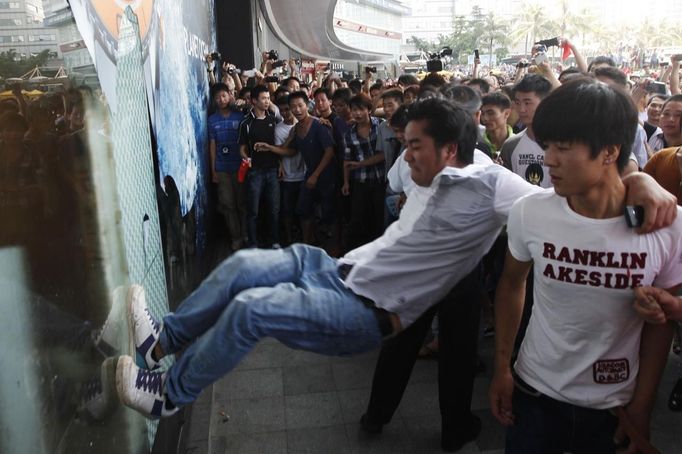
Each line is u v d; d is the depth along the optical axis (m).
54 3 1.35
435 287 1.95
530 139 3.17
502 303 1.75
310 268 1.90
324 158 5.61
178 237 3.39
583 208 1.43
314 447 2.76
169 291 2.92
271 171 5.79
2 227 1.04
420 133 1.93
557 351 1.56
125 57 2.11
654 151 4.66
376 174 5.16
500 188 1.92
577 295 1.47
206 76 6.62
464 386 2.61
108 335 1.70
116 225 1.82
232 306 1.68
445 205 1.90
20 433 1.09
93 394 1.55
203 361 1.66
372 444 2.78
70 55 1.46
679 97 3.19
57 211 1.32
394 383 2.70
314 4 17.48
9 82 1.09
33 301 1.17
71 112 1.45
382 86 7.86
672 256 1.41
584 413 1.58
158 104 2.99
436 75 4.68
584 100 1.31
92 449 1.53
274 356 3.70
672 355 3.55
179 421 2.75
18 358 1.09
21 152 1.14
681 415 2.95
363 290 1.86
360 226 5.33
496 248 3.50
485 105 3.71
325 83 9.62
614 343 1.50
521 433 1.68
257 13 13.53
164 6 3.45
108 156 1.77
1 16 1.07
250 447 2.77
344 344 1.83
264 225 6.30
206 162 5.80
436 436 2.84
